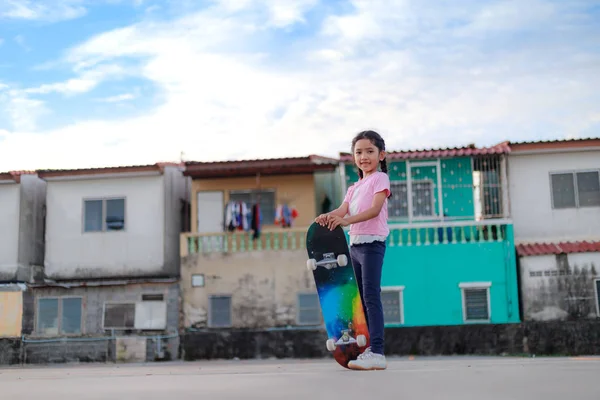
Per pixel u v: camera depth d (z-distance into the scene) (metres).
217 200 24.59
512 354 21.36
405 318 22.52
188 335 23.02
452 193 23.78
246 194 24.56
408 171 23.73
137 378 4.17
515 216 23.53
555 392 3.01
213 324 23.45
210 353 22.80
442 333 21.66
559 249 22.20
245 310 23.41
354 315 5.04
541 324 21.47
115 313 23.81
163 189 24.75
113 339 23.53
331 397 3.00
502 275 22.38
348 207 5.56
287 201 24.34
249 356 22.55
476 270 22.52
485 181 23.55
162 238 24.56
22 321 23.94
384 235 5.23
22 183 25.64
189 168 23.72
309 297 23.27
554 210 23.45
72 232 24.83
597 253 21.95
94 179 25.02
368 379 3.68
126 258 24.55
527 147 23.36
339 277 5.12
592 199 23.39
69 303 24.03
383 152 5.56
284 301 23.31
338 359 5.03
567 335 21.34
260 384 3.55
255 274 23.55
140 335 23.56
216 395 3.12
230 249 23.94
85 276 24.61
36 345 23.73
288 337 22.48
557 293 21.94
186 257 23.89
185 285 23.70
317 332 22.41
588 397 2.85
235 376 4.15
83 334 23.77
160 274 24.36
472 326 21.64
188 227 26.45
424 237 23.42
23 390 3.55
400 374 3.92
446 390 3.16
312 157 23.23
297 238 23.98
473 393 3.04
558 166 23.59
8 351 23.69
